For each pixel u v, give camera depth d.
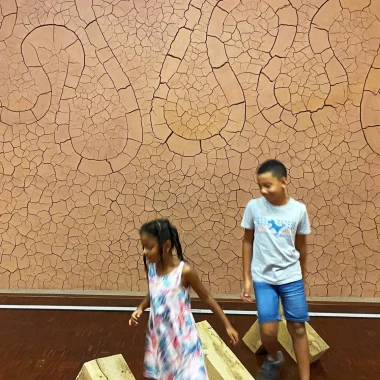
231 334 1.63
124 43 2.85
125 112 2.90
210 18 2.82
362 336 2.45
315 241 2.94
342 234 2.93
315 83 2.83
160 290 1.62
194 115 2.88
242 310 2.77
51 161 2.96
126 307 2.79
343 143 2.87
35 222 3.01
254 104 2.86
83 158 2.95
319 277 2.96
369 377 2.02
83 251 3.01
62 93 2.90
